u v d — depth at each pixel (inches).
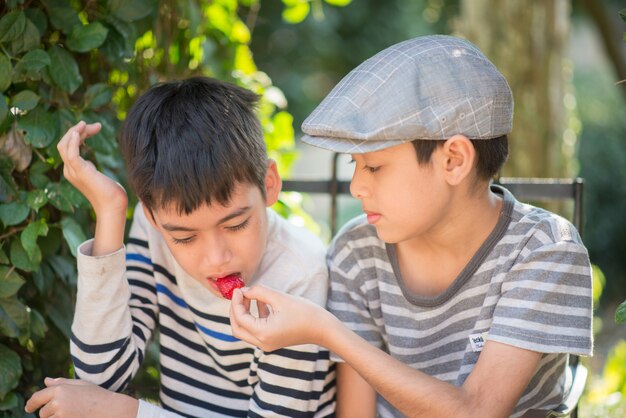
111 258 65.9
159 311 73.8
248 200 63.6
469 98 61.3
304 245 71.2
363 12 390.9
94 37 71.3
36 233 67.9
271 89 111.3
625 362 129.1
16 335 69.1
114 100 83.7
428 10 389.7
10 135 69.1
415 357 69.1
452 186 63.1
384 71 61.3
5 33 67.7
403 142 59.7
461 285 66.7
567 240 64.2
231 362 71.2
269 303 61.2
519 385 61.6
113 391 68.7
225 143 62.9
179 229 63.1
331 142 60.6
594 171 279.1
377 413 72.2
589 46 397.7
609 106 304.7
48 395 65.4
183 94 66.1
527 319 62.2
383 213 62.2
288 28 379.2
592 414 111.5
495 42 177.3
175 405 73.4
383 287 69.8
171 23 87.7
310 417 68.9
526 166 178.5
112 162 76.9
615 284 275.6
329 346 61.6
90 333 66.4
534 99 177.9
